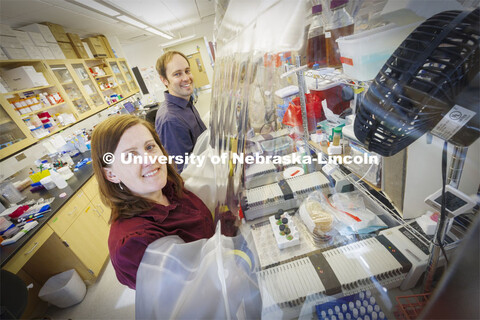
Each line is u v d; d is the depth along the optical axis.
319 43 0.58
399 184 0.69
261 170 0.83
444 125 0.32
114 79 5.09
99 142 0.61
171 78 1.57
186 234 0.67
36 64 2.87
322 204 0.81
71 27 3.77
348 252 0.65
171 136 1.47
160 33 5.14
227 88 0.68
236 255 0.46
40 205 1.78
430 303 0.25
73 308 1.81
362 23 0.52
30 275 1.80
